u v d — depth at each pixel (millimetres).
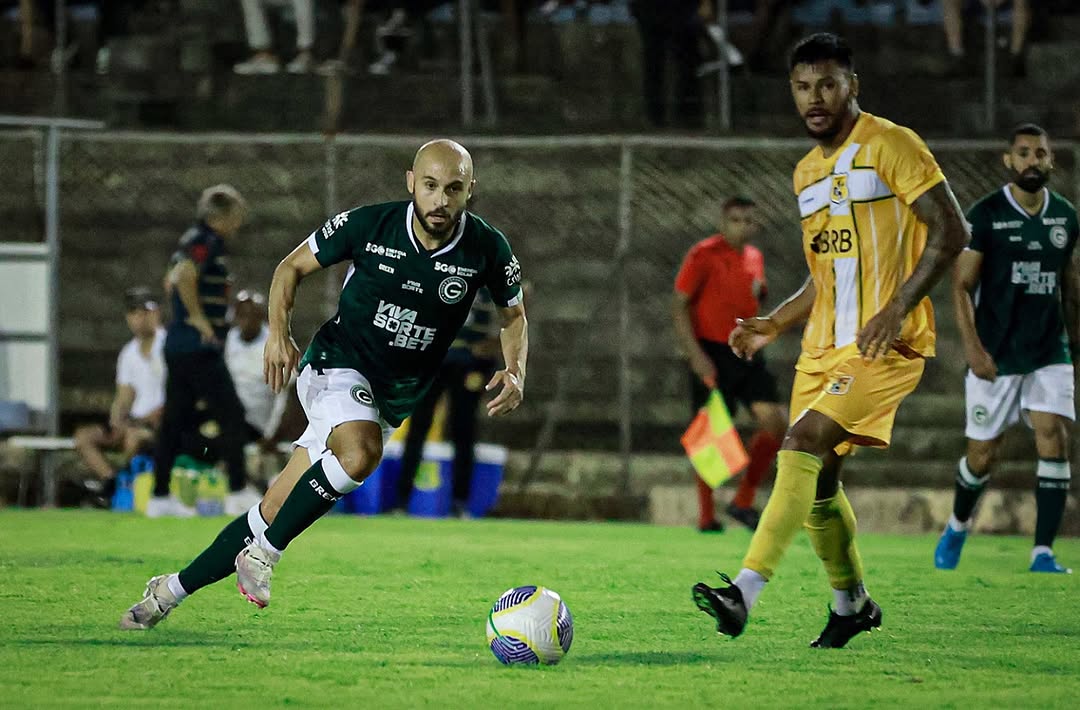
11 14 53344
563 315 44812
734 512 34938
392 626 16953
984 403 26406
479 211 46219
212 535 30234
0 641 15258
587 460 41531
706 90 48406
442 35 51156
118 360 44844
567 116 49031
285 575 23000
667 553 28328
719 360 34250
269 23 49781
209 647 15016
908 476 41281
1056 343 26406
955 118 48594
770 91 48438
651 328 44750
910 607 20281
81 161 46250
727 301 34062
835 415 15258
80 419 43875
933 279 15062
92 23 52188
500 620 14078
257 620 17328
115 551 26359
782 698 12406
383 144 43156
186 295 35188
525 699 12133
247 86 48406
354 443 15453
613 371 43969
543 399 43812
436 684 12852
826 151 15914
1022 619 18875
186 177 46438
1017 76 49688
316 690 12453
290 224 46281
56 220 41406
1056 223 26234
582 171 46312
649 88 48188
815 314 16203
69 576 22016
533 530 34562
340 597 19984
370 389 16031
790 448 15164
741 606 14383
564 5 52250
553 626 14055
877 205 15578
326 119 47094
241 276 45531
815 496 15406
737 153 46156
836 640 16016
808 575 24375
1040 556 26516
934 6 53156
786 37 50719
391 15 51750
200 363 35438
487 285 16359
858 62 50625
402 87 48781
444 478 38969
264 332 40531
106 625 16547
